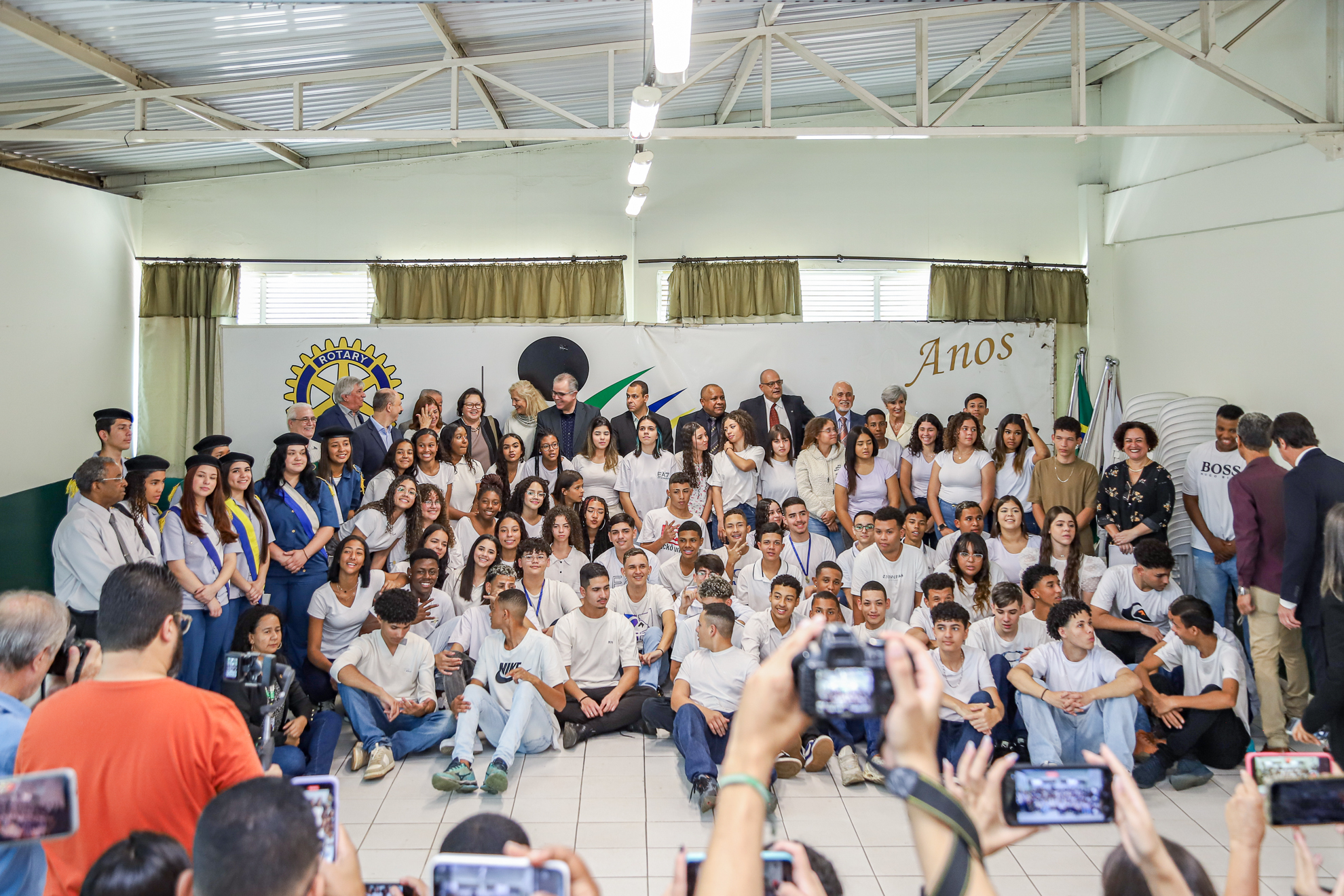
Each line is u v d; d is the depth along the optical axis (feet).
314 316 26.96
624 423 24.27
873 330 24.86
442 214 26.73
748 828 3.43
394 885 5.63
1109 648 17.24
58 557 15.31
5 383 21.27
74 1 15.66
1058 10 18.06
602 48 19.06
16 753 7.14
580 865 4.47
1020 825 4.81
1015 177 27.07
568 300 26.35
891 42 22.07
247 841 4.52
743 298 26.48
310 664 16.94
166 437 25.90
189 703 6.68
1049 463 21.01
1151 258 24.50
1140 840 4.65
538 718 15.55
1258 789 5.31
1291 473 14.19
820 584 17.06
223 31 17.21
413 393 24.53
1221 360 21.81
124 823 6.48
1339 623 11.30
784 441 22.52
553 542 19.13
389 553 19.56
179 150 24.49
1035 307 26.68
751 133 18.02
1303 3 19.01
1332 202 18.44
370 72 19.17
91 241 24.14
